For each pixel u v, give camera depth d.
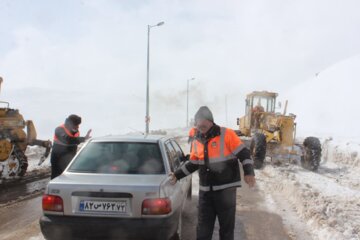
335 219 5.61
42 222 3.95
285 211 6.71
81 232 3.88
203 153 3.96
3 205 6.98
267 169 11.70
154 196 3.92
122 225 3.83
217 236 5.14
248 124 14.82
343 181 10.09
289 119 12.90
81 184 3.97
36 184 9.09
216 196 3.96
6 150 9.13
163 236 3.87
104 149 4.72
